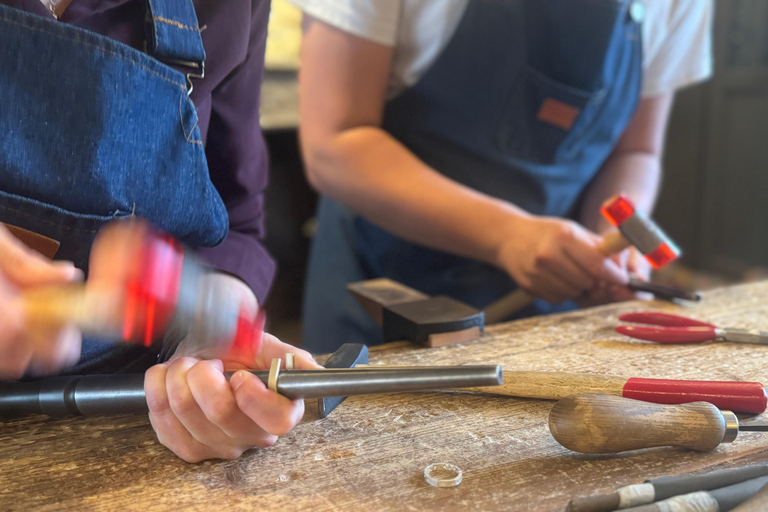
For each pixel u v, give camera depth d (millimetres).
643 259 1259
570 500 476
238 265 802
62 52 577
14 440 599
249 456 567
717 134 3244
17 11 557
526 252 1103
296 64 3113
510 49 1187
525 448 574
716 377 725
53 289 446
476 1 1147
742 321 922
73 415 610
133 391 575
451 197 1149
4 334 433
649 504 456
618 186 1401
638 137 1484
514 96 1237
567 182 1367
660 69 1417
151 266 406
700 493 460
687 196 3502
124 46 601
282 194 3291
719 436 542
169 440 553
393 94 1308
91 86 590
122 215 645
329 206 1560
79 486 524
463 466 545
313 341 1573
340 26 1121
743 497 461
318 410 636
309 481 526
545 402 666
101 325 419
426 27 1174
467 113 1266
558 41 1178
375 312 971
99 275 407
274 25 3041
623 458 553
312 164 1237
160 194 672
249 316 542
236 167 831
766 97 2959
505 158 1306
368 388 482
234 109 792
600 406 530
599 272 1070
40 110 585
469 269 1402
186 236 733
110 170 617
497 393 675
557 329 898
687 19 1357
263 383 516
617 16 1157
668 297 1032
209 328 484
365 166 1170
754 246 3158
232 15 729
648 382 627
